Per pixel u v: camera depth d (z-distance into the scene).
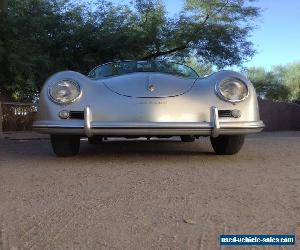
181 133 4.61
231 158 5.35
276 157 5.52
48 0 16.27
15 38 13.49
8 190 3.60
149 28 17.69
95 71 5.69
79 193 3.46
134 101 4.63
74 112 4.64
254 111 4.79
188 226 2.64
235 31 19.03
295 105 23.80
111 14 17.42
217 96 4.73
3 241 2.41
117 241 2.40
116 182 3.87
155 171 4.41
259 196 3.33
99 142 7.40
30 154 5.99
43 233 2.53
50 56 15.40
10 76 13.70
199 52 19.14
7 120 12.03
